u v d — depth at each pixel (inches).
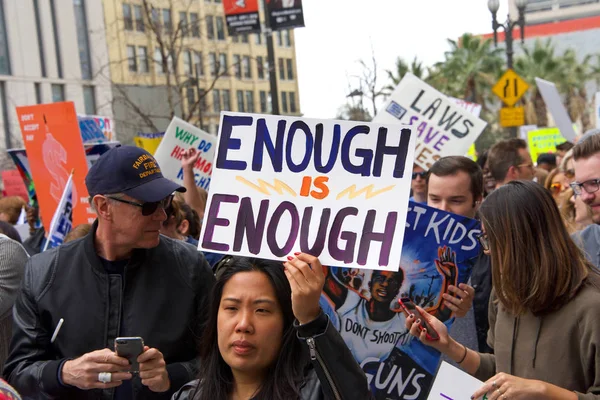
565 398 107.3
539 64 1882.4
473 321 159.3
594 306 110.3
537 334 115.5
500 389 108.8
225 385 106.2
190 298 131.7
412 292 149.0
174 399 110.0
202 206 245.4
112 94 1385.3
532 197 116.3
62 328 128.0
